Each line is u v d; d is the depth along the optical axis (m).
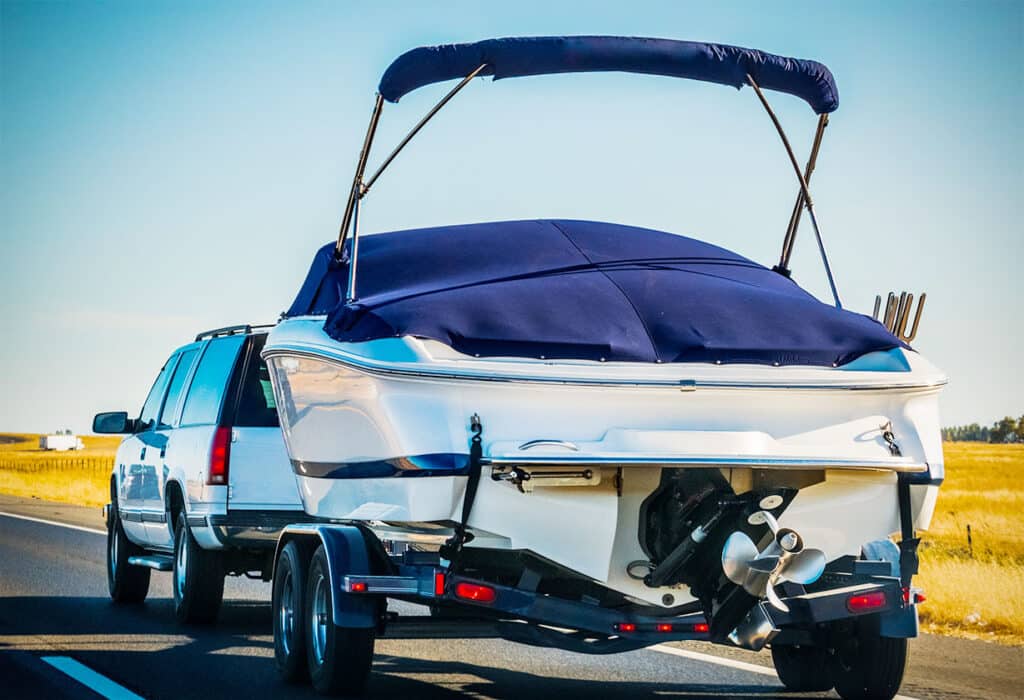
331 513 7.90
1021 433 158.12
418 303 7.60
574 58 8.19
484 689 8.67
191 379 12.37
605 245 8.89
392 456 7.25
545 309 7.69
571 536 7.30
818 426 7.66
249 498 10.99
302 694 8.31
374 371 7.29
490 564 7.74
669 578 7.51
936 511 35.84
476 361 7.26
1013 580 14.65
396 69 8.13
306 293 9.16
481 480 7.15
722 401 7.51
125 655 9.95
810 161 9.30
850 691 8.23
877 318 9.15
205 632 11.27
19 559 17.92
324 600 8.12
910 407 7.82
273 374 8.59
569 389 7.27
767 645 8.83
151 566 12.43
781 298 8.26
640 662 9.96
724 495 7.35
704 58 8.48
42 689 8.52
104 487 50.06
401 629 8.04
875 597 7.51
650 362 7.61
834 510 7.66
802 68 8.75
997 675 9.37
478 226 9.11
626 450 7.26
